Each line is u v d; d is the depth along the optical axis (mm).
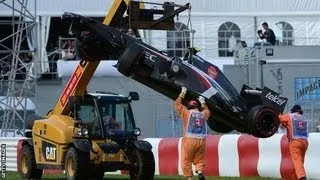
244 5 87688
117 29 39875
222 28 86000
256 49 69938
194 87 36344
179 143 49781
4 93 72375
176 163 49875
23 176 48406
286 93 68000
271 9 88312
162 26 38719
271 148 45719
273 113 35594
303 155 40594
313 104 67750
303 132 40281
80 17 39188
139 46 37312
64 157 44031
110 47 39312
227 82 36906
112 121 44500
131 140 43875
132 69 37219
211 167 48469
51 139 45031
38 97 71750
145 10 38500
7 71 79250
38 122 46719
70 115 45719
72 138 44094
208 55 83562
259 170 46188
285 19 87688
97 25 39281
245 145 46906
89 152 42344
